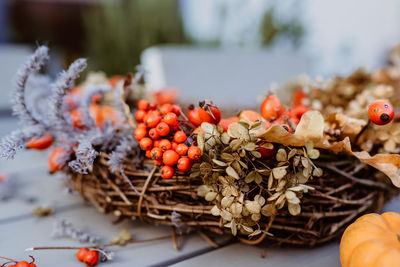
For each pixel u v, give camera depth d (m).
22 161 0.91
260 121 0.46
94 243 0.54
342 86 0.68
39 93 0.63
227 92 1.55
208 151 0.47
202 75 1.49
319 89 0.67
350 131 0.50
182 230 0.55
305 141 0.46
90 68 1.65
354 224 0.47
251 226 0.49
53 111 0.53
